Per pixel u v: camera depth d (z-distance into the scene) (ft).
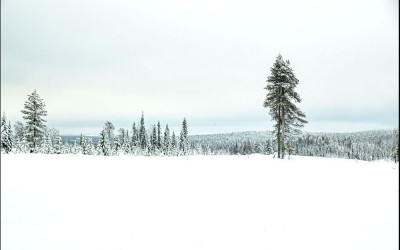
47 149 162.50
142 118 258.16
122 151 209.77
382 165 56.90
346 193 29.01
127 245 16.24
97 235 17.39
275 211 22.70
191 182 32.14
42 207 21.40
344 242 17.16
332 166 52.65
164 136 239.91
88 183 28.73
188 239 17.24
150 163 46.91
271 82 87.35
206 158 65.62
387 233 18.56
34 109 116.98
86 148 183.11
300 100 86.02
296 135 92.99
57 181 28.40
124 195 25.63
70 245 15.96
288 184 32.91
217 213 21.94
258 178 36.09
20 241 16.15
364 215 22.06
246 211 22.54
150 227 18.85
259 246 16.53
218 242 16.94
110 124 216.95
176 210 22.35
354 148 449.89
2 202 21.65
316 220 20.84
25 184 26.35
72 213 20.70
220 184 31.65
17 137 163.84
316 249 16.22
